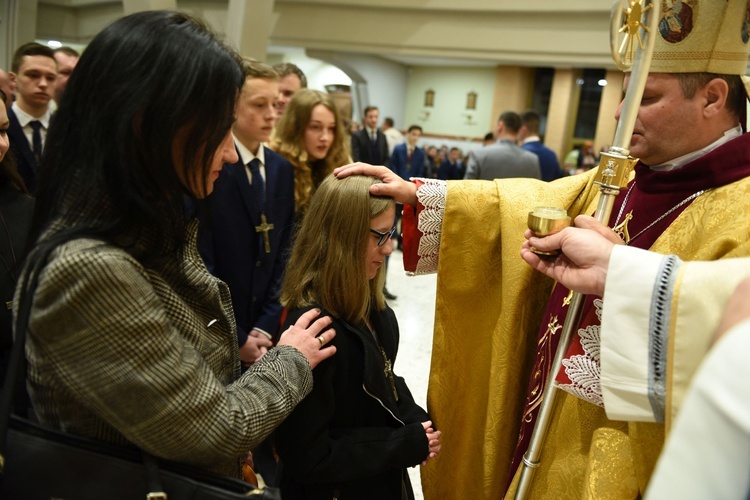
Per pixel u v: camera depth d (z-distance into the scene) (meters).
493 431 1.45
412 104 12.86
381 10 9.12
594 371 1.09
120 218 0.80
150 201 0.83
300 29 9.52
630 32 0.97
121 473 0.79
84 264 0.73
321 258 1.30
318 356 1.09
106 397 0.76
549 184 1.48
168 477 0.81
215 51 0.82
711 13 1.04
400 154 7.67
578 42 8.18
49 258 0.75
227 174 2.06
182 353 0.82
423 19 8.95
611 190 1.04
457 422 1.58
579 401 1.22
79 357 0.75
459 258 1.51
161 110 0.78
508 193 1.46
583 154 9.81
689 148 1.13
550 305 1.33
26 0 8.76
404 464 1.30
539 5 8.15
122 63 0.78
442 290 1.54
